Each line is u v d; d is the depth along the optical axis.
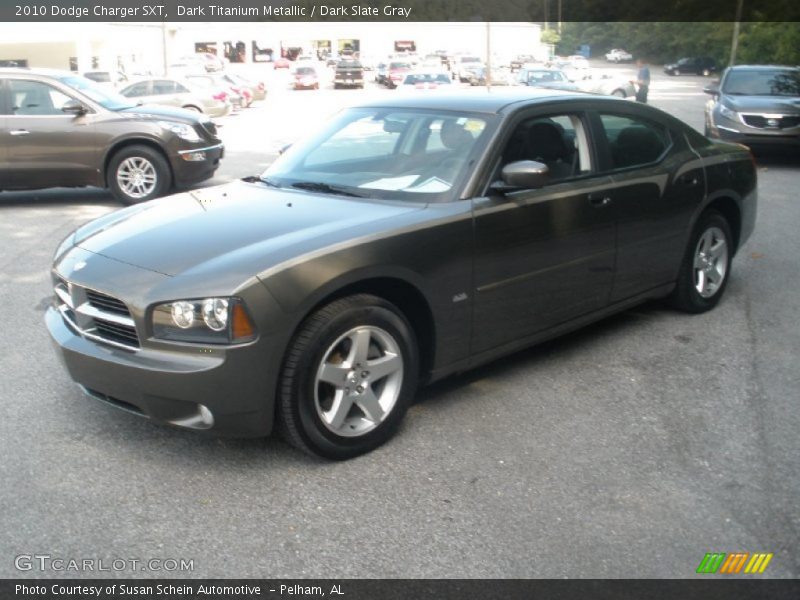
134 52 49.78
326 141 5.06
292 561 3.13
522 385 4.77
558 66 49.47
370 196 4.43
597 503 3.54
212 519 3.40
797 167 15.12
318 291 3.60
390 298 4.12
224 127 24.23
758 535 3.32
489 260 4.29
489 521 3.40
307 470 3.79
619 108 5.29
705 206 5.77
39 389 4.67
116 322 3.68
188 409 3.56
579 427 4.25
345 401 3.79
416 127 4.77
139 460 3.87
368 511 3.46
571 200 4.70
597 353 5.29
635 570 3.09
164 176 10.91
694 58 64.94
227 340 3.45
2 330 5.68
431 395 4.62
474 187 4.30
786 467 3.87
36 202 11.31
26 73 10.66
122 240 4.04
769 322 5.94
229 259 3.63
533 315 4.62
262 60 67.12
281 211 4.22
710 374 4.97
